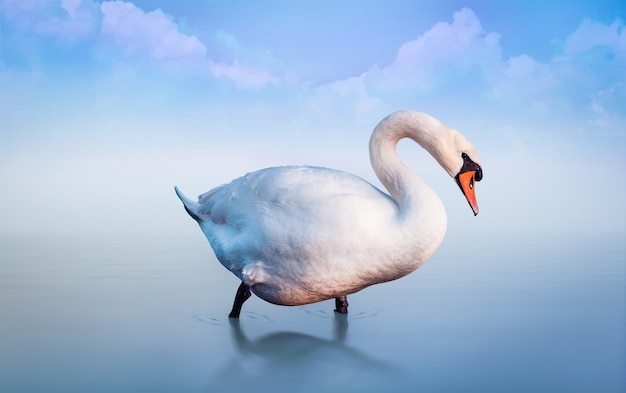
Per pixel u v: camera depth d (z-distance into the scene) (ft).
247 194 14.82
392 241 13.38
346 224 13.38
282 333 15.69
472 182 14.67
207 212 16.31
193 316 17.10
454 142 14.67
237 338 15.29
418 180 14.28
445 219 13.71
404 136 15.20
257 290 14.93
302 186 14.02
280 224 13.89
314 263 13.69
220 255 15.38
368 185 14.42
